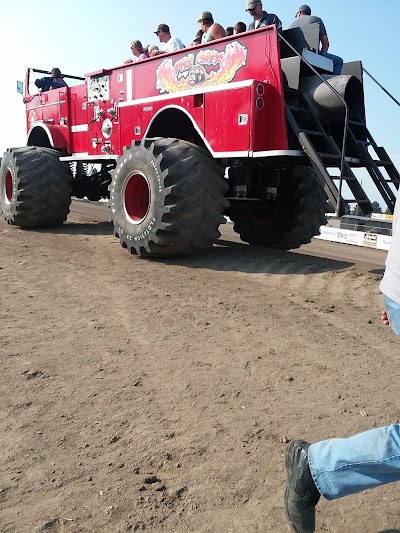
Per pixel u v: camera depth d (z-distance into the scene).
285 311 4.75
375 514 2.20
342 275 6.21
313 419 2.87
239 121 5.94
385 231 14.87
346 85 5.82
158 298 5.02
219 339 4.00
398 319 1.96
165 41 8.78
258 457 2.53
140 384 3.22
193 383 3.25
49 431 2.69
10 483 2.30
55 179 9.09
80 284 5.48
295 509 2.00
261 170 7.26
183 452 2.55
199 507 2.19
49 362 3.49
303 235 7.70
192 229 6.30
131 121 7.58
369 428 2.78
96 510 2.15
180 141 6.50
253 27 7.41
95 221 11.22
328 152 5.98
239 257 7.16
